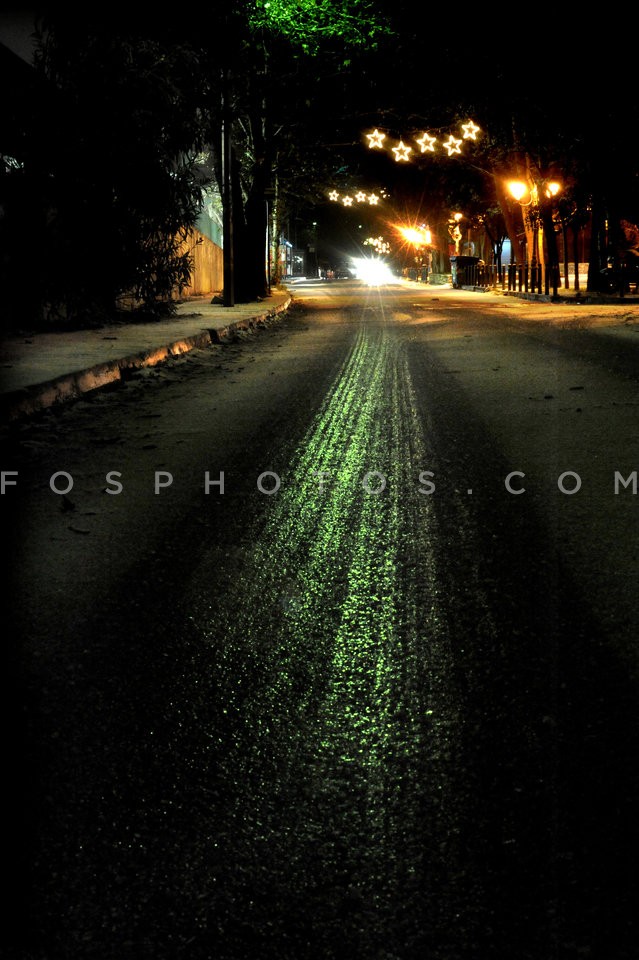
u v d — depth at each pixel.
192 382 10.33
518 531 4.34
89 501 5.18
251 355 13.48
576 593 3.50
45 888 1.94
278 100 27.20
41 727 2.62
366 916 1.84
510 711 2.64
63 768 2.40
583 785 2.25
